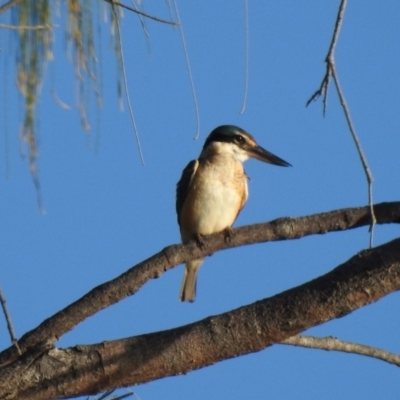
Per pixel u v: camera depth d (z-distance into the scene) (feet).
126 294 22.20
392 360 24.26
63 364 21.02
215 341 20.92
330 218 22.68
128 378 21.11
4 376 20.85
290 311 20.63
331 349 23.85
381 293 20.30
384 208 22.36
